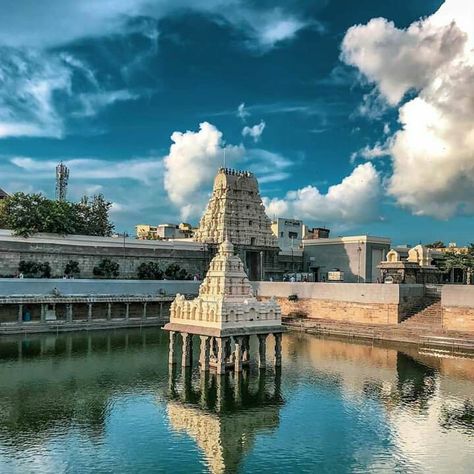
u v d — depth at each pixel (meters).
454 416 35.03
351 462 27.73
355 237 110.25
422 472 26.62
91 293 82.56
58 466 26.98
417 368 49.38
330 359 53.84
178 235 150.62
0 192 115.19
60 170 128.88
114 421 33.88
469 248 103.75
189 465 27.34
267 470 26.84
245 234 104.88
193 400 38.50
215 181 107.62
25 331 71.19
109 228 113.62
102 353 56.94
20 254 84.38
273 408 36.69
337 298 79.25
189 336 47.47
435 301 73.94
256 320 46.16
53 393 40.03
